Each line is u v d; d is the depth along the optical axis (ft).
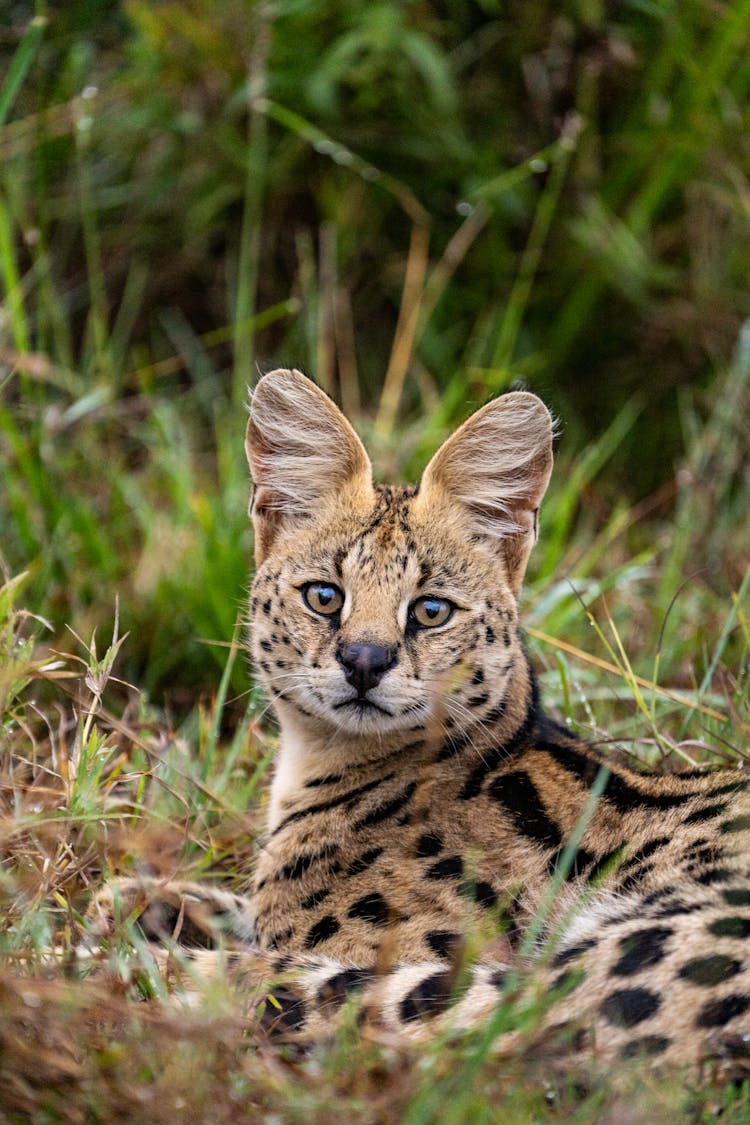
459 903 24.04
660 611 37.11
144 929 26.22
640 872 23.44
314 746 27.02
